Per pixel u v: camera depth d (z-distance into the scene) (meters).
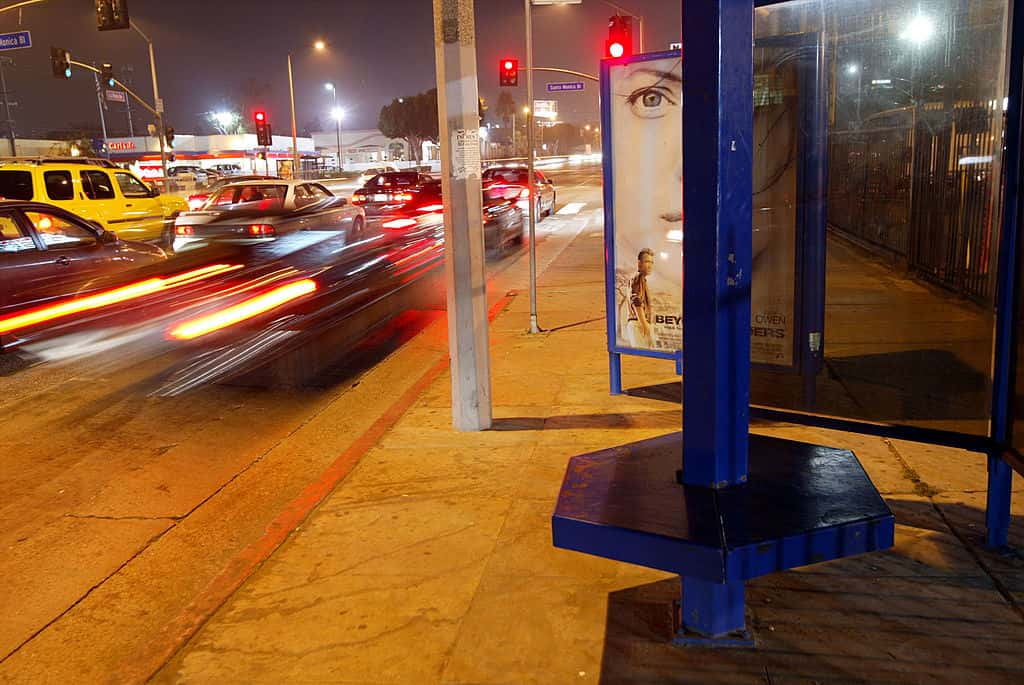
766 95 4.59
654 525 2.64
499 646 3.11
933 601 3.28
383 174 30.58
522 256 16.38
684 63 2.62
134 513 4.92
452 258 5.53
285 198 17.17
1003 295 3.46
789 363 4.75
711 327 2.76
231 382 7.69
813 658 2.92
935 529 3.88
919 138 4.80
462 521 4.27
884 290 5.29
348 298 12.15
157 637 3.43
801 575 3.51
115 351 8.88
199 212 16.36
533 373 7.21
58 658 3.46
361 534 4.18
